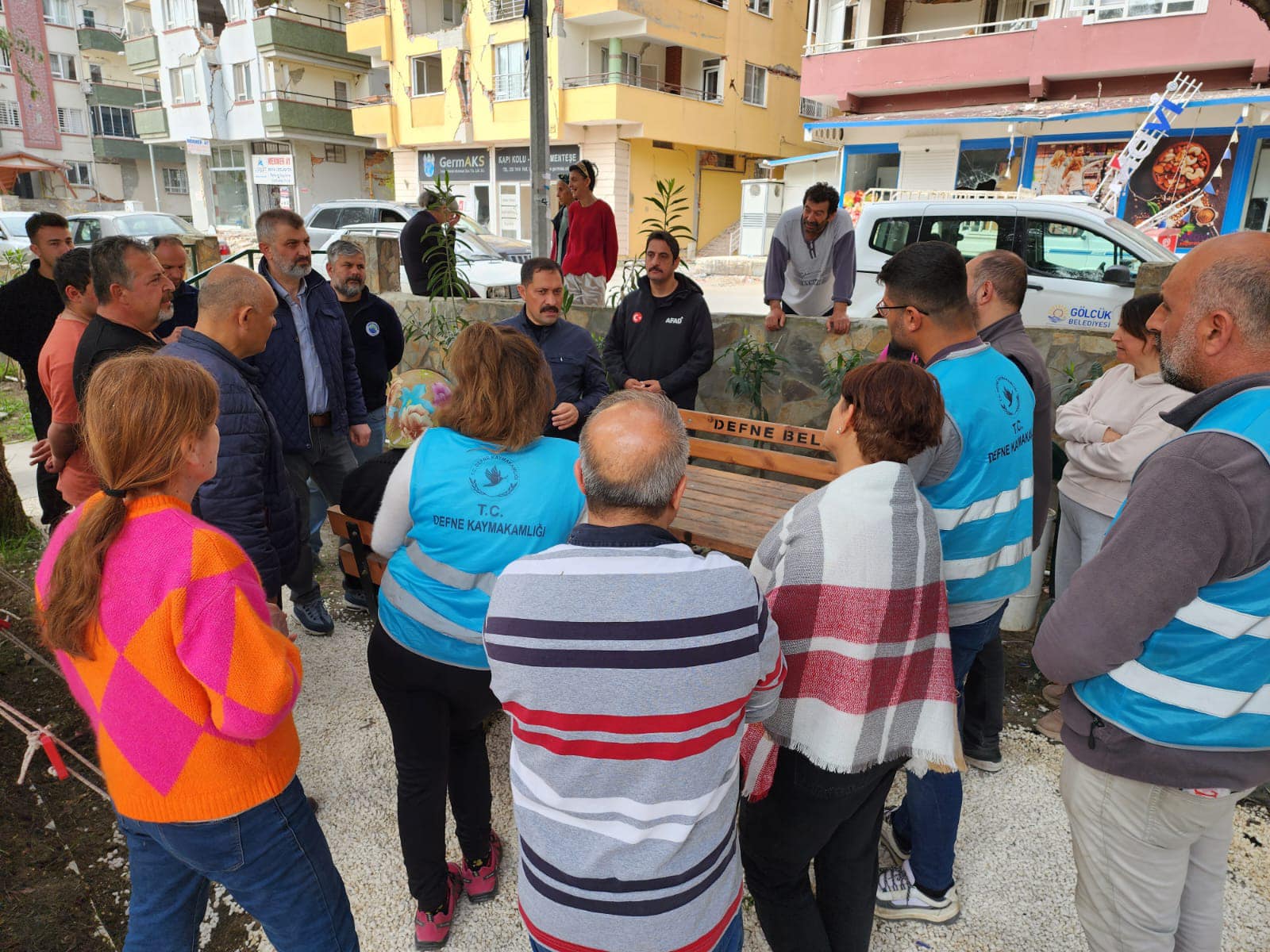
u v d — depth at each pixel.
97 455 1.23
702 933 1.18
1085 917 1.51
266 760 1.36
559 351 3.30
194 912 1.50
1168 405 2.52
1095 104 13.10
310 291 3.30
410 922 2.03
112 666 1.24
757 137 23.33
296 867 1.45
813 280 4.70
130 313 2.67
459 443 1.65
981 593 1.89
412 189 25.38
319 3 27.55
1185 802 1.30
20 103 32.50
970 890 2.12
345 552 2.53
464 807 2.00
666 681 1.08
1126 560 1.22
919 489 1.82
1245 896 2.06
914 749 1.47
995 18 15.12
